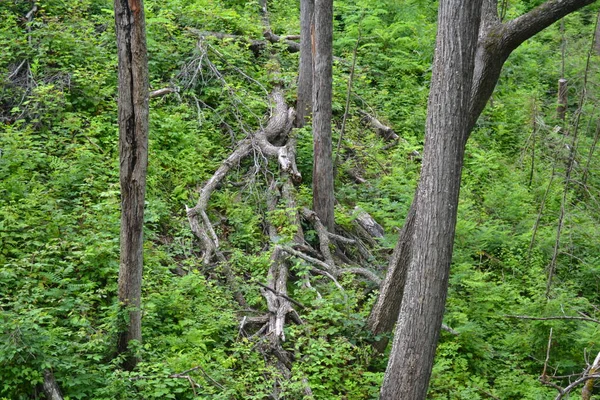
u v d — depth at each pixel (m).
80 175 10.23
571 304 9.90
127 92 6.95
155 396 6.91
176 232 10.28
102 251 8.65
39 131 11.03
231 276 9.59
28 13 13.16
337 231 11.30
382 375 8.07
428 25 18.55
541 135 14.66
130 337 7.49
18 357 6.75
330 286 9.63
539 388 8.69
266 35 15.95
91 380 7.02
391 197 12.55
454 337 9.53
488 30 7.14
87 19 13.96
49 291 8.09
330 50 10.71
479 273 10.66
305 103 13.16
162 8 14.95
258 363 8.12
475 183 14.12
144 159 7.15
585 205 13.03
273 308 8.97
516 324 10.24
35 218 9.07
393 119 15.38
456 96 6.45
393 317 8.73
